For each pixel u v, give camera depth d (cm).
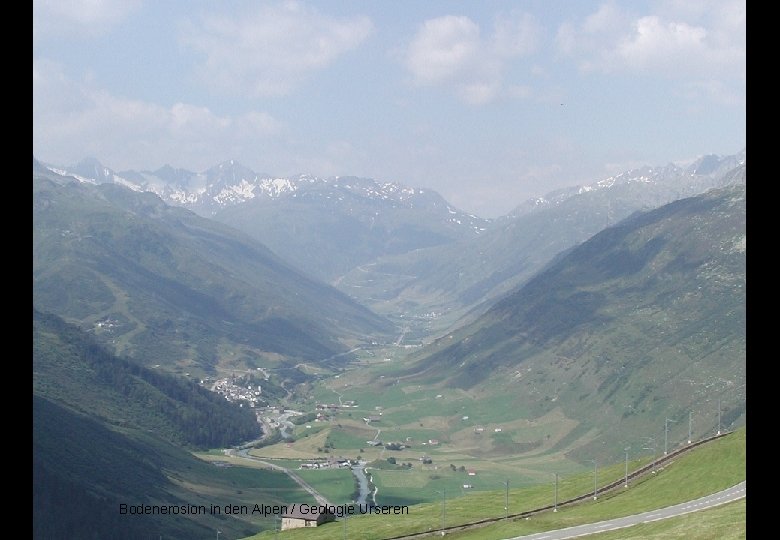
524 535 14888
